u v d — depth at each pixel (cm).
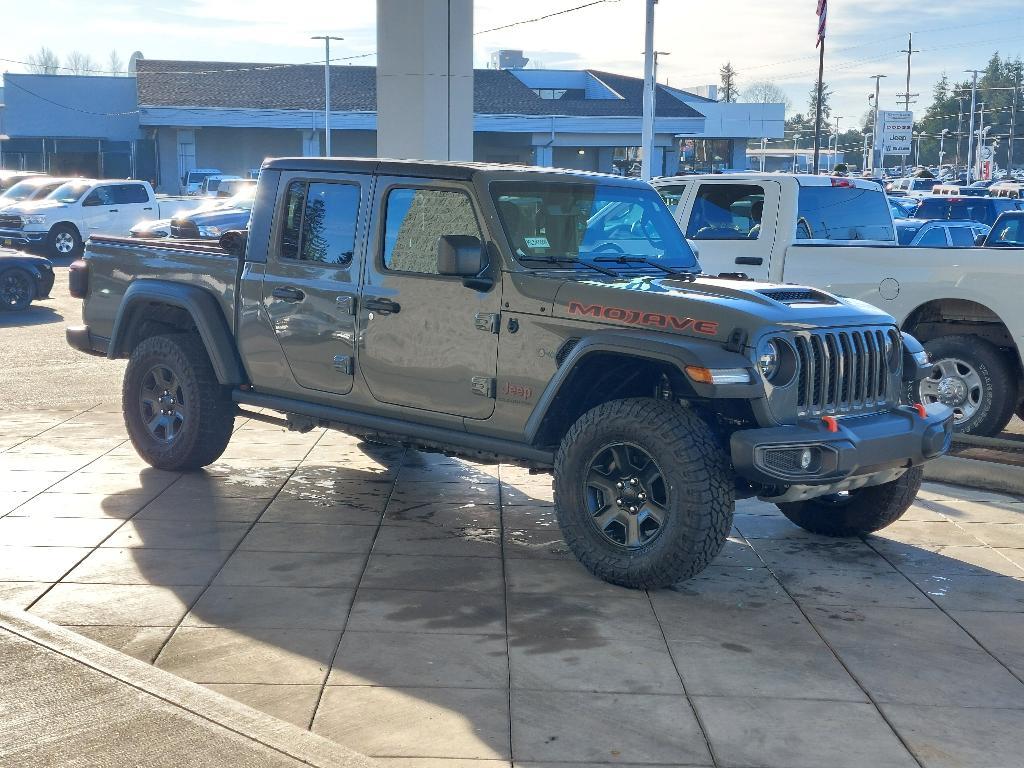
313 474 828
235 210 2422
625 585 594
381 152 1619
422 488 799
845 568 649
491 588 593
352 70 6406
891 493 674
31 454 862
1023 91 17312
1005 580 633
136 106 6128
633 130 6141
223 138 6044
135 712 417
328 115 5769
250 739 398
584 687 472
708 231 1115
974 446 955
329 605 562
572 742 422
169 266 794
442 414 661
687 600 585
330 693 459
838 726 445
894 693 478
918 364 661
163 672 453
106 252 838
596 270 646
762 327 567
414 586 593
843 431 579
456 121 1608
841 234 1097
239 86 6116
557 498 610
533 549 664
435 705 450
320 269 705
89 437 927
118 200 2964
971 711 462
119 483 782
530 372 616
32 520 689
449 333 646
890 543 700
